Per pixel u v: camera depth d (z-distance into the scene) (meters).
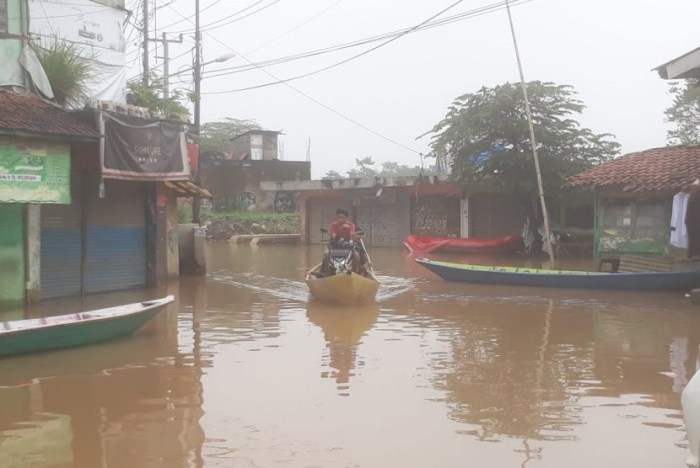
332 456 4.96
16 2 12.93
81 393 6.71
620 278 14.11
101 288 14.35
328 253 13.63
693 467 3.77
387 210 32.09
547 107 23.17
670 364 7.83
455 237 29.39
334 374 7.36
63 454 5.10
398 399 6.40
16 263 12.09
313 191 34.38
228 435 5.44
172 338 9.41
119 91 16.03
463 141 23.91
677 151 17.17
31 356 8.27
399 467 4.75
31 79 12.92
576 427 5.59
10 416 6.01
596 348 8.70
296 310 12.08
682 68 14.63
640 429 5.54
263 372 7.46
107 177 12.23
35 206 12.41
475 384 6.93
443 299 13.44
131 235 15.13
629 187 15.60
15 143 10.68
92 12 15.30
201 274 18.58
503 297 13.68
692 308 12.05
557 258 23.62
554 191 23.22
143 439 5.39
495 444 5.20
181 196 17.34
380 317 11.26
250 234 38.41
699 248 13.61
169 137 13.76
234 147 51.12
